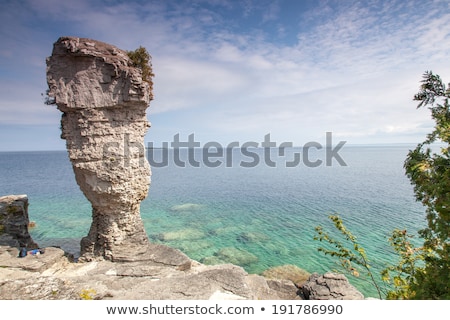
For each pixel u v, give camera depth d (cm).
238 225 4234
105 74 1816
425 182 750
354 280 2466
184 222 4431
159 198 6400
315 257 3011
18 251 1900
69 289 1050
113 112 1902
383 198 5756
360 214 4584
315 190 6975
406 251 1238
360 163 15200
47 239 3575
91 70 1794
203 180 9594
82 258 1962
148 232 3916
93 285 1195
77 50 1712
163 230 4006
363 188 7044
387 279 1260
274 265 2834
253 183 8581
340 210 4903
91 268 1798
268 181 8944
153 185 8444
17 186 7938
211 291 1270
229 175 11175
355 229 3856
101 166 1855
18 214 2295
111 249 1956
